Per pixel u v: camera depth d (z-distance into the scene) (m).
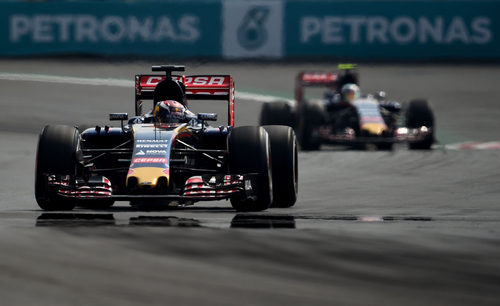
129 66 100.38
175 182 31.50
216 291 16.77
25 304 15.70
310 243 21.59
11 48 134.62
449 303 16.19
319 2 138.62
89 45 134.88
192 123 32.94
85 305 15.66
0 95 90.94
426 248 21.23
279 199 31.84
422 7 137.88
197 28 136.62
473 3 137.75
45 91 94.62
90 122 74.12
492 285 17.55
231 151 29.53
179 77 35.91
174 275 18.02
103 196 28.19
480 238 22.77
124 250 20.47
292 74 123.75
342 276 18.14
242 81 115.06
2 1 134.88
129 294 16.47
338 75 73.12
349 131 60.16
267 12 138.75
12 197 36.06
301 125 61.78
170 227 24.12
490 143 64.94
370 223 26.09
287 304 15.95
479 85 111.31
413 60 138.50
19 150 55.50
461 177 43.34
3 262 18.92
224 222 25.59
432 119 60.75
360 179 43.12
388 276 18.17
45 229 23.41
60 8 134.75
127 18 135.38
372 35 138.38
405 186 40.19
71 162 29.45
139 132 30.55
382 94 66.88
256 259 19.64
